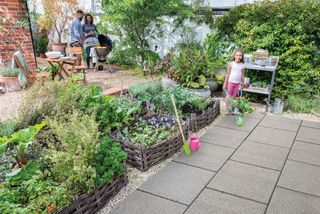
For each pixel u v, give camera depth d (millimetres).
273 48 5656
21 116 3527
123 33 8312
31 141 2746
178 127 3824
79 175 2344
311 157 3455
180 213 2467
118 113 3900
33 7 10898
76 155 2514
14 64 5777
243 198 2664
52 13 9922
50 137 3217
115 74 7746
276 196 2689
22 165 2723
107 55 8852
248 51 5922
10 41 6137
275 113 5062
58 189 2277
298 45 5301
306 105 5180
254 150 3639
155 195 2721
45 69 6551
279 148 3697
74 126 2666
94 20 9711
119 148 2961
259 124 4562
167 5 6797
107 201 2633
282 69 5594
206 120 4477
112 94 5496
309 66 5375
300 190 2785
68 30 10641
